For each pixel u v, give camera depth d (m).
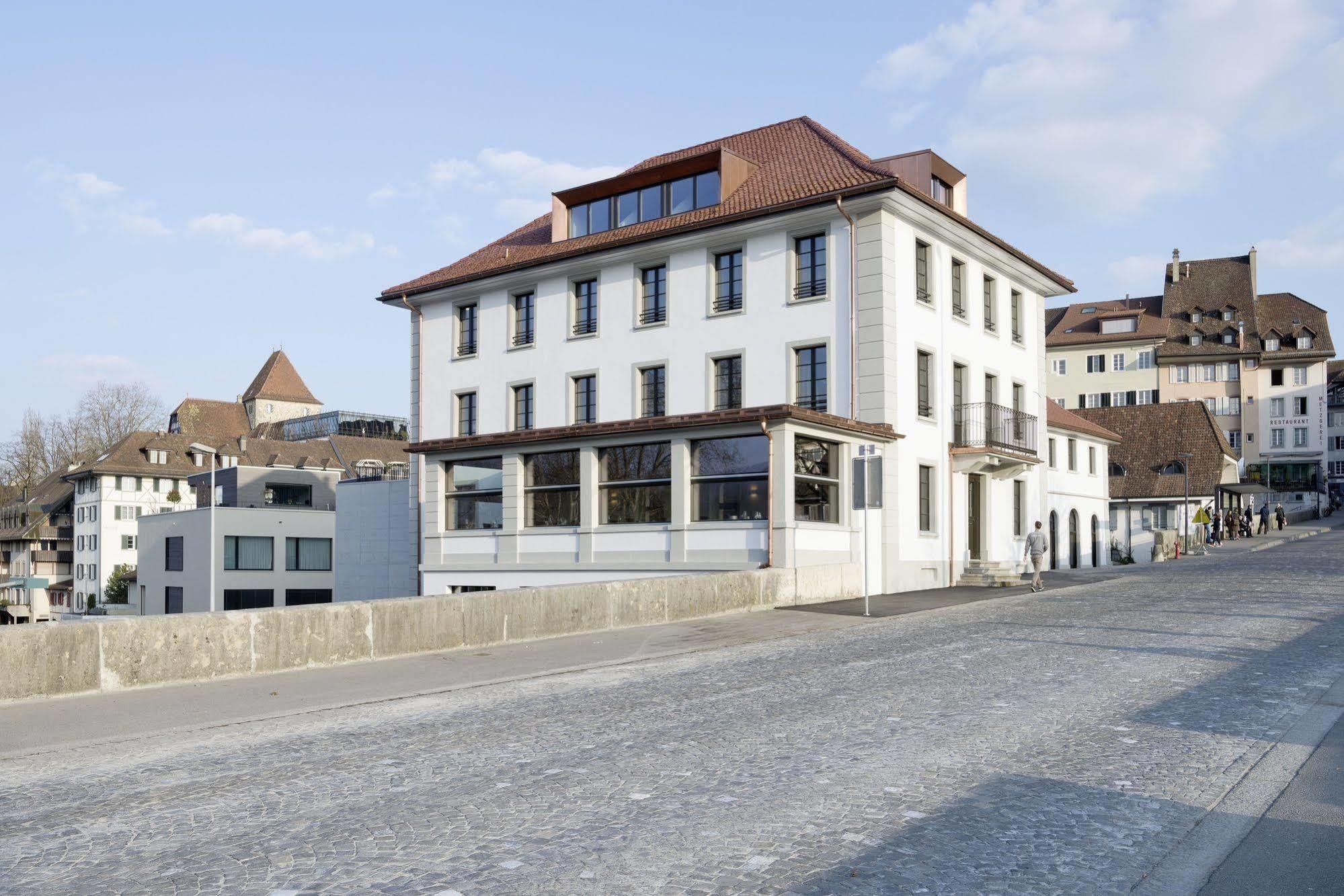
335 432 109.56
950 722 9.30
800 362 28.97
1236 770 7.49
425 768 8.08
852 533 25.80
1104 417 67.06
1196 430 63.69
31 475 108.44
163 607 62.44
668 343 31.52
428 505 31.66
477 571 30.02
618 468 27.22
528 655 15.22
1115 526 62.00
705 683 12.30
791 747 8.45
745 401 29.81
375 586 40.31
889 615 20.62
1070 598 23.03
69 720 10.39
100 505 94.56
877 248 27.41
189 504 98.62
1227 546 52.00
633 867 5.56
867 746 8.41
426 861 5.71
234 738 9.65
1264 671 11.79
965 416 30.92
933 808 6.60
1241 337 92.69
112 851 6.04
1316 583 23.69
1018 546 34.19
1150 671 12.01
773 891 5.18
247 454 99.50
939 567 29.19
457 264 39.09
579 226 34.94
